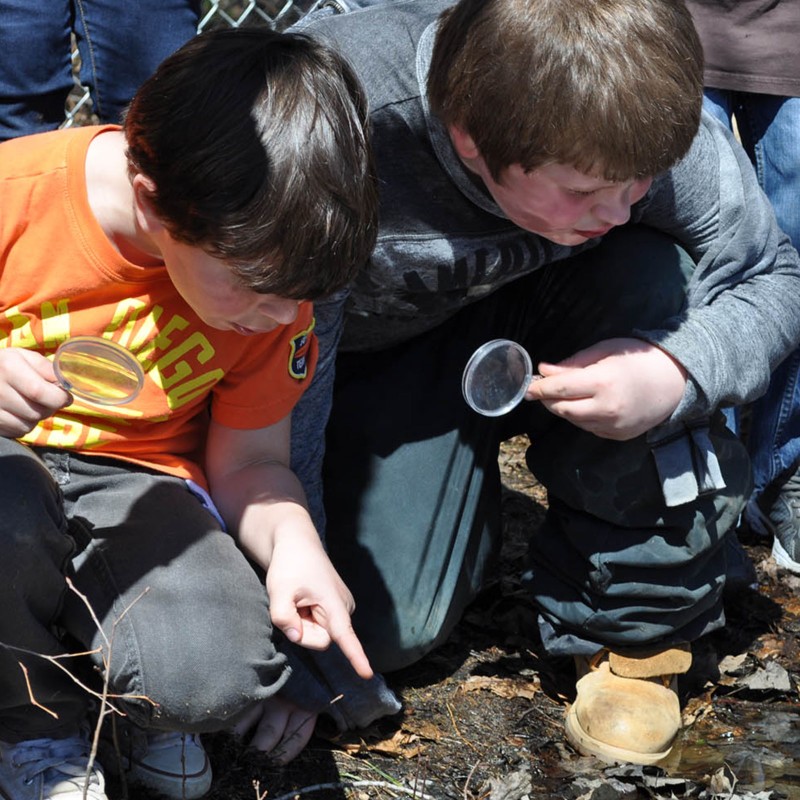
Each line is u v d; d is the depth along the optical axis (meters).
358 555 2.62
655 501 2.43
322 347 2.39
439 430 2.66
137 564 2.01
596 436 2.44
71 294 2.01
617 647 2.57
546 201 2.04
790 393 3.24
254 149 1.74
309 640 2.01
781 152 3.20
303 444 2.46
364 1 2.54
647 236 2.53
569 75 1.90
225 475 2.21
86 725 2.14
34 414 1.83
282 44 1.86
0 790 1.99
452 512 2.65
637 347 2.33
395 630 2.58
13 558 1.84
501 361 2.24
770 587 3.24
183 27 3.67
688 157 2.43
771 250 2.53
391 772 2.42
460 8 2.07
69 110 4.05
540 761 2.50
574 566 2.54
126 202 1.95
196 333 2.08
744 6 3.08
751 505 3.47
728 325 2.40
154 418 2.11
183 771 2.12
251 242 1.73
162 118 1.80
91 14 3.51
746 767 2.52
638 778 2.45
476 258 2.37
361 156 1.82
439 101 2.10
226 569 2.03
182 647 1.95
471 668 2.79
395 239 2.32
